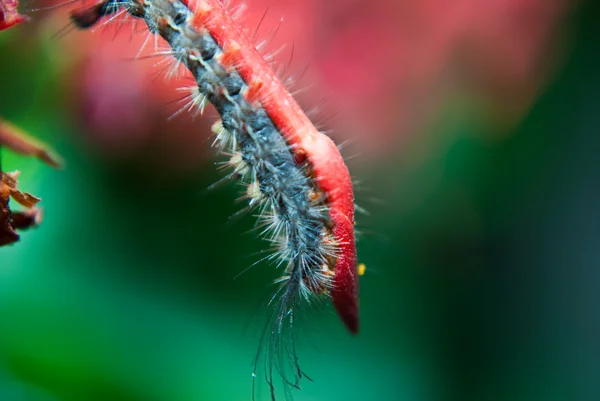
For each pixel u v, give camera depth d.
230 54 0.10
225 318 0.16
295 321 0.12
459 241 0.23
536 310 0.23
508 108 0.25
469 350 0.21
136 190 0.18
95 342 0.14
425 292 0.22
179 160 0.17
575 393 0.21
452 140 0.24
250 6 0.21
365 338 0.20
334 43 0.22
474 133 0.24
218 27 0.10
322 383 0.17
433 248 0.23
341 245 0.10
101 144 0.17
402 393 0.19
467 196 0.24
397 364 0.19
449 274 0.23
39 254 0.14
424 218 0.23
